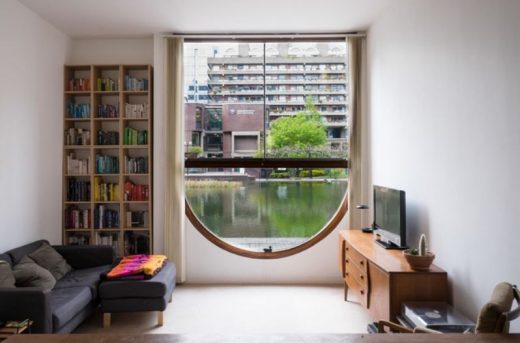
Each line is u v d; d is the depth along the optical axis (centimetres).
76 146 456
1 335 242
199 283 472
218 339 103
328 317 364
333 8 394
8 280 288
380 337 105
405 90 343
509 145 204
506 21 206
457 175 255
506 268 206
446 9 269
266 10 398
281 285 465
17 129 372
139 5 384
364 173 460
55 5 383
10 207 361
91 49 483
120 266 367
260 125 489
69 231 464
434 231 287
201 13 405
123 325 346
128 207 477
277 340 102
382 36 405
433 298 265
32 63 397
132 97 479
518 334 109
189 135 489
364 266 323
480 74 229
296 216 495
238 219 496
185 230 473
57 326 271
